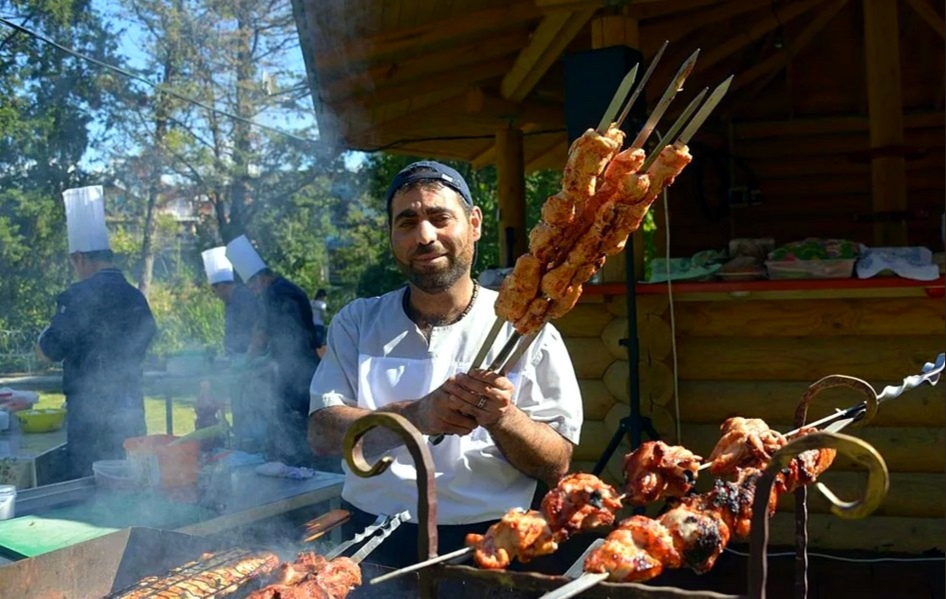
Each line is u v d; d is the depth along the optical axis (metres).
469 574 1.23
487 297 2.43
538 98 7.03
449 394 1.88
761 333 4.27
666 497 1.49
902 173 5.17
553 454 2.21
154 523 2.56
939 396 4.03
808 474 1.45
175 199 13.47
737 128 7.84
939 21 5.73
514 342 1.74
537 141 8.33
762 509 1.09
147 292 13.60
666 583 3.89
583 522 1.35
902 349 4.07
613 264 4.53
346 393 2.43
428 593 1.27
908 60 7.31
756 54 7.32
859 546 4.18
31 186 10.17
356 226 17.33
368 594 2.00
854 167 7.64
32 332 9.77
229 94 12.34
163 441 2.90
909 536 4.11
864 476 4.18
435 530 1.25
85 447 4.64
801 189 7.77
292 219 15.84
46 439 4.67
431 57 5.52
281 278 5.52
